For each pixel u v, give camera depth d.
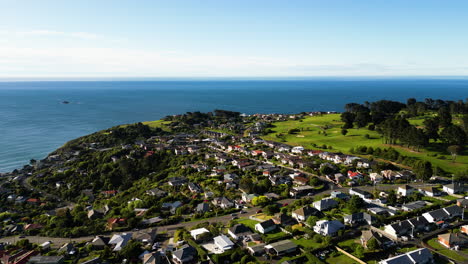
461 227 88.94
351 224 94.81
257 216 107.44
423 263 73.06
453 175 137.25
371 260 75.62
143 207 127.19
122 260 82.75
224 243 84.62
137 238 93.62
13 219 128.75
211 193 134.12
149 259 79.00
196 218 110.94
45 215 129.38
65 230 107.62
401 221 90.81
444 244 82.06
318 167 160.62
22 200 154.88
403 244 82.62
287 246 81.38
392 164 155.50
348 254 77.69
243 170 163.25
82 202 153.00
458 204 106.88
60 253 87.38
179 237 93.44
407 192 119.00
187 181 156.25
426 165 140.25
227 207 118.69
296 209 106.06
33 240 103.12
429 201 111.88
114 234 100.94
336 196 118.00
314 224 93.19
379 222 95.38
